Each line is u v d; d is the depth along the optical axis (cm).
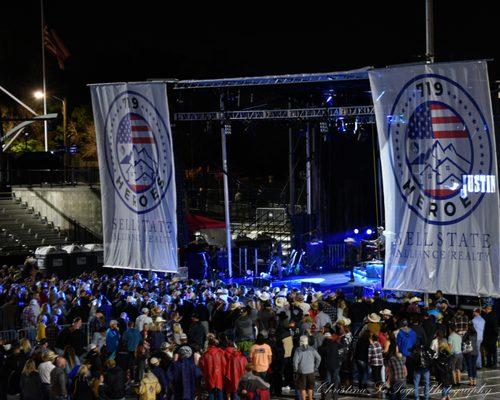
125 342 2050
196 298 2566
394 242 2109
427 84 2036
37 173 5416
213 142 5941
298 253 4422
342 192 4506
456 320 2192
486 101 1970
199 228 4400
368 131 4253
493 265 1991
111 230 2508
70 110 7888
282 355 2088
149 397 1794
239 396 1830
